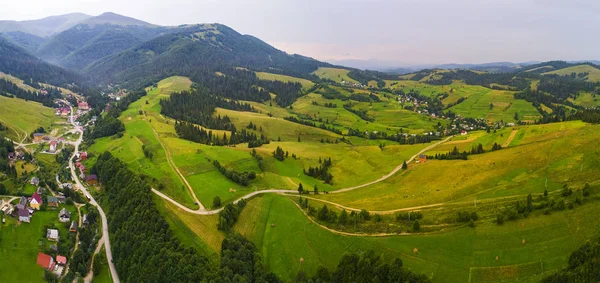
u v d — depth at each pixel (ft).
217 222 488.44
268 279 399.24
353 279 384.06
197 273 384.68
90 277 459.73
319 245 450.30
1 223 495.82
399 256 407.23
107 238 535.19
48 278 440.04
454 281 363.56
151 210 500.33
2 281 424.46
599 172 517.96
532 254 369.91
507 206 470.39
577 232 376.89
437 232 436.76
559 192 484.33
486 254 386.73
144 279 412.36
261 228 491.72
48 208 572.92
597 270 304.09
